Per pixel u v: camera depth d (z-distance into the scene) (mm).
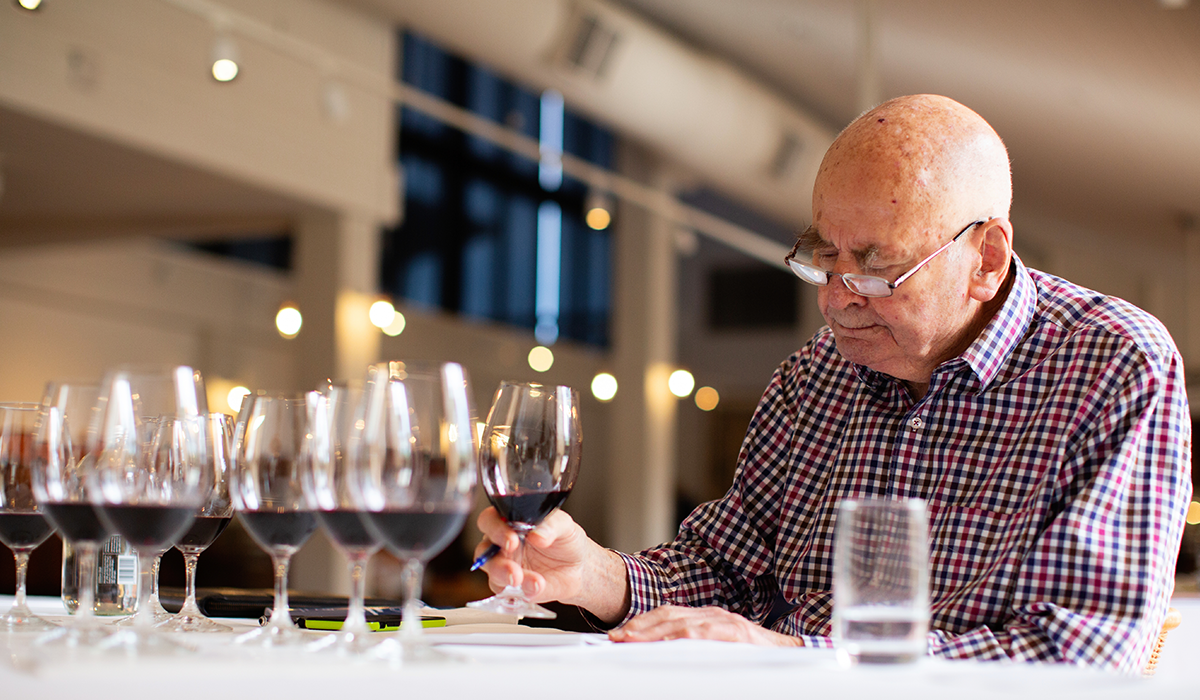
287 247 11211
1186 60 4762
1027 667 1002
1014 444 1496
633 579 1517
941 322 1501
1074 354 1487
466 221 11859
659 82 6797
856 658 953
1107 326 1490
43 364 9094
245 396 1171
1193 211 7145
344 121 6984
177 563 4957
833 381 1744
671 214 7660
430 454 981
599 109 6855
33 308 9039
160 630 1205
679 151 7387
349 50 6922
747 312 13844
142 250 9805
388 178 7344
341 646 988
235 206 7012
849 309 1514
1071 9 4648
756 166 7695
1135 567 1297
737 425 14125
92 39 5574
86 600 1111
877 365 1567
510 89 10562
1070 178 7098
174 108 5957
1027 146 6703
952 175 1465
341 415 1044
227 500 1325
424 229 11477
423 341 11477
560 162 6766
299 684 790
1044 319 1552
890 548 955
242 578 7480
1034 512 1409
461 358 11883
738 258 13820
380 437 977
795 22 6160
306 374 7105
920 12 5348
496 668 880
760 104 7500
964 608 1369
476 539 10508
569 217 12672
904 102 1513
